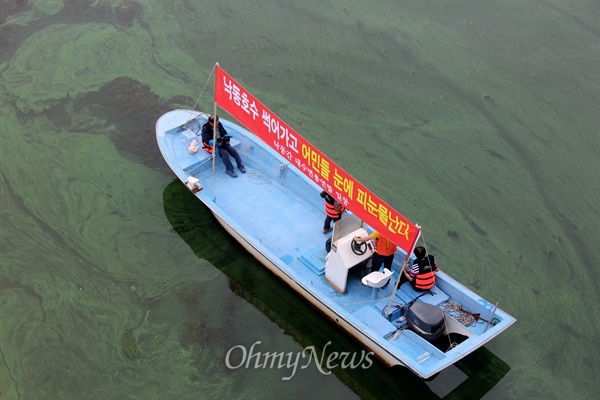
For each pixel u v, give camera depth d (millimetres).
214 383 8984
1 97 13352
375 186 12188
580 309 10289
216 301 10125
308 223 10992
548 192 12312
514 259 11039
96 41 14875
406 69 14945
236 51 15000
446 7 16984
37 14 15562
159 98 13531
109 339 9508
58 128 12805
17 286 10156
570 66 15344
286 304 10156
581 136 13562
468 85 14648
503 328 8836
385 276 9250
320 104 13875
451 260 10953
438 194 12141
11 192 11617
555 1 17422
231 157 12008
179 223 11328
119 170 12125
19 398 8742
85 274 10414
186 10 16078
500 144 13281
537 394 9102
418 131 13469
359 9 16656
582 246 11320
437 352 8578
